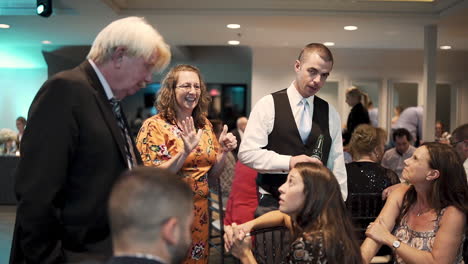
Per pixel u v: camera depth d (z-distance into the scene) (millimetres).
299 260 1440
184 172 2129
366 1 4820
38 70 9188
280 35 6273
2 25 5852
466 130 3180
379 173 2730
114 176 1354
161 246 854
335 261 1423
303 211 1533
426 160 1882
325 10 4910
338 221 1502
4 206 6484
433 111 5457
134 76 1415
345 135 5879
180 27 5734
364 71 7898
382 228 1843
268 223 1800
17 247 1349
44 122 1257
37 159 1239
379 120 7926
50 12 4285
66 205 1332
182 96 2162
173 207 855
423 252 1786
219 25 5570
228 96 11852
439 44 6902
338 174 2203
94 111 1330
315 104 2207
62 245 1345
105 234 1377
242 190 3174
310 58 2039
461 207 1822
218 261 4129
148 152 2086
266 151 2025
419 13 4973
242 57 11695
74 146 1296
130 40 1357
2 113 9344
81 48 8945
